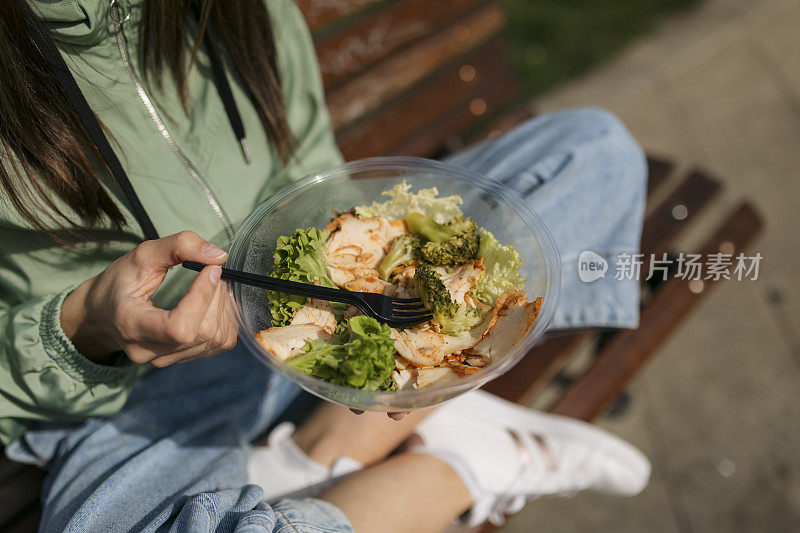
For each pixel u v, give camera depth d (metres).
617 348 1.90
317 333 1.05
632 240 1.69
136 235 1.33
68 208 1.22
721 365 2.68
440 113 2.38
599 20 4.19
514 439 1.58
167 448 1.37
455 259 1.13
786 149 3.53
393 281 1.13
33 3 1.08
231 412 1.49
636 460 1.68
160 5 1.20
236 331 1.14
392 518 1.31
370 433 1.44
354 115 2.11
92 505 1.22
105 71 1.23
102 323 1.12
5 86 1.05
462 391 1.00
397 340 1.02
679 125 3.67
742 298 2.89
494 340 1.04
